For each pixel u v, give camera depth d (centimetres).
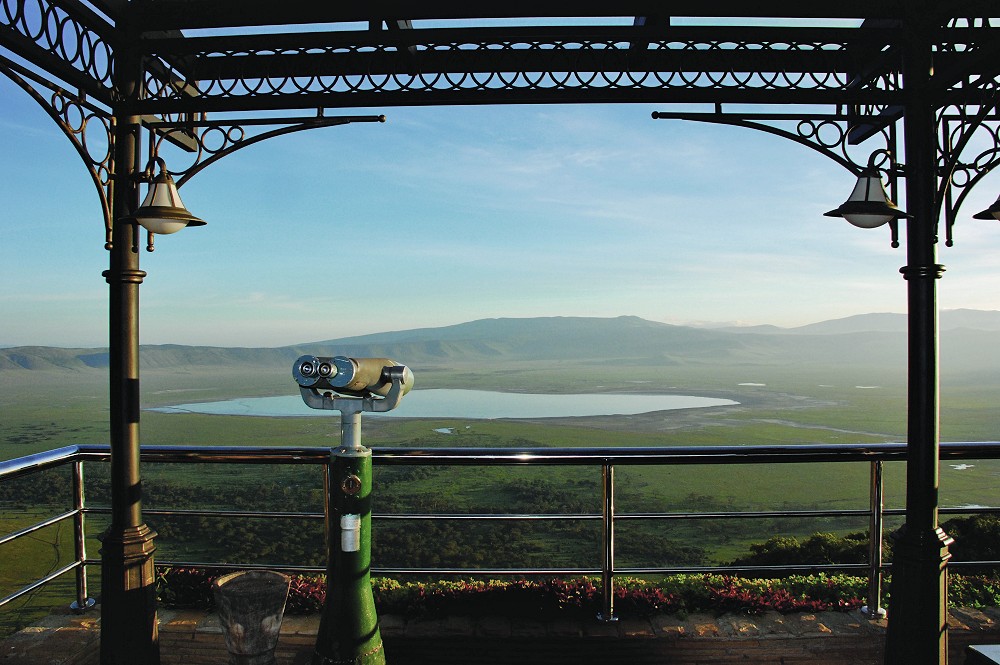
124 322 262
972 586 352
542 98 274
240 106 268
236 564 313
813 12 257
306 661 274
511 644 287
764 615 313
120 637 264
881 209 251
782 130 277
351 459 226
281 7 259
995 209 263
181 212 243
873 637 293
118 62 261
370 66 290
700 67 290
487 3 254
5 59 206
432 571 292
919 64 259
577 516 298
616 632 295
